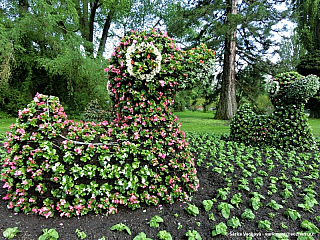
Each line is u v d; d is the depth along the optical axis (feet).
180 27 37.06
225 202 8.04
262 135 16.15
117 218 7.06
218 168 10.96
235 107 40.14
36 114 7.57
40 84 40.04
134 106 8.30
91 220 6.93
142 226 6.64
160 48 8.06
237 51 41.14
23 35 33.53
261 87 43.65
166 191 7.90
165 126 8.43
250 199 8.17
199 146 16.39
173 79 8.23
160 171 8.00
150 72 7.84
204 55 8.47
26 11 35.81
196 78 8.48
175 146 8.46
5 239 5.90
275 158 13.33
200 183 9.71
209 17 33.45
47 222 6.76
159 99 8.39
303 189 9.20
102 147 7.44
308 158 13.29
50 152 7.03
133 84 8.14
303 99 14.67
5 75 29.63
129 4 45.57
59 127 7.57
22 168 7.00
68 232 6.28
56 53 34.42
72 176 7.22
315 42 51.11
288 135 15.21
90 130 8.16
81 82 39.09
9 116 36.40
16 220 6.76
